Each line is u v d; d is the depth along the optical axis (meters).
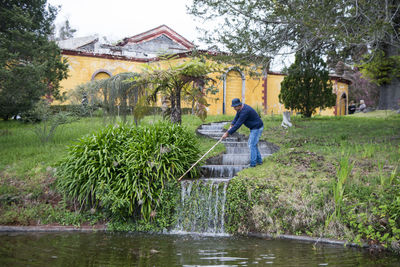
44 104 10.78
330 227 5.28
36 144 9.84
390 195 5.34
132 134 7.12
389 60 15.77
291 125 12.46
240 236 5.60
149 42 22.89
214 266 4.02
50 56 13.51
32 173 7.57
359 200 5.41
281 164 7.37
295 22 8.66
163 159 6.69
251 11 8.73
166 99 10.55
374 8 8.62
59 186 6.91
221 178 7.28
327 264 4.11
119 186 6.28
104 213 6.40
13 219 6.26
